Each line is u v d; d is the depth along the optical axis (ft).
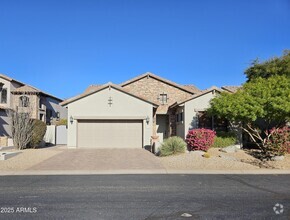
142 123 89.20
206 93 82.43
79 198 30.58
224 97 67.67
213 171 49.96
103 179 42.55
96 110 88.48
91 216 24.45
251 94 64.80
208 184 38.50
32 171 50.31
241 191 34.04
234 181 40.83
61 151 75.46
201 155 61.87
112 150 79.15
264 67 85.76
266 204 28.07
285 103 58.08
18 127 77.15
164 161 58.85
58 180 41.86
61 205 27.84
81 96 88.22
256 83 68.13
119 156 66.90
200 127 81.87
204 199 30.12
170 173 48.32
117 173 48.34
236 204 28.09
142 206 27.48
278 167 54.03
